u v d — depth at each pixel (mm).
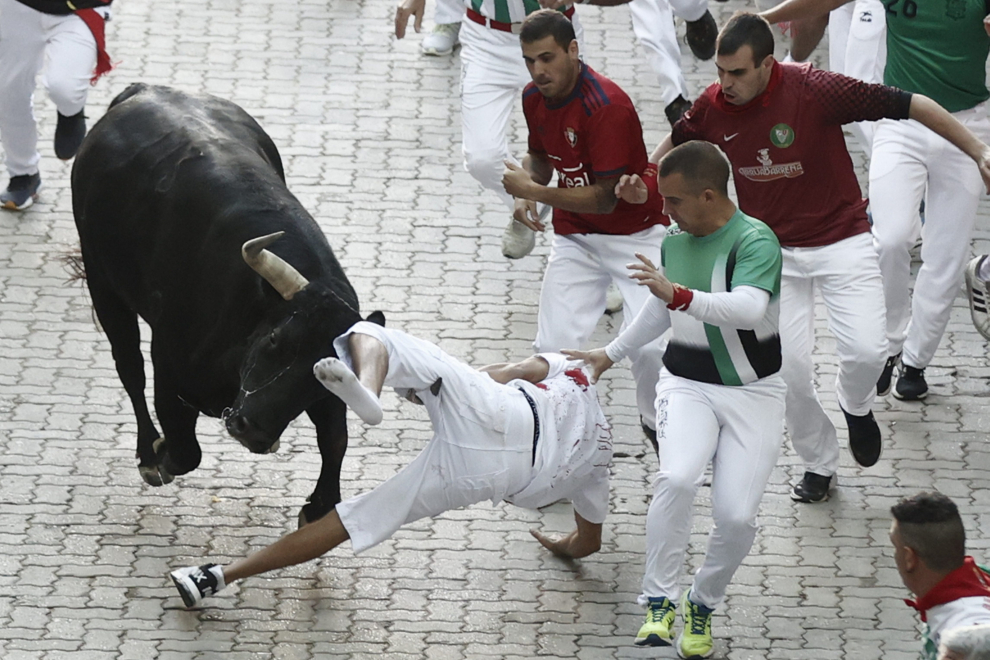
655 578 19375
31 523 21891
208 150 20594
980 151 20422
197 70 34656
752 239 18109
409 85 34688
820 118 20734
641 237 22203
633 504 23031
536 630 20203
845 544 22281
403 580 21141
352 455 23812
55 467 23203
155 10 37438
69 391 25078
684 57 36219
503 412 18594
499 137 26766
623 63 35875
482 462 18562
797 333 21844
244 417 18109
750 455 18828
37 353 25984
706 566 19109
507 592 20984
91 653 19344
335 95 34094
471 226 30047
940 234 24438
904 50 23969
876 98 20500
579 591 21078
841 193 21516
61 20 28453
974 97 23953
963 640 13234
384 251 29047
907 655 19891
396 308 27422
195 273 19844
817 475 23000
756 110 20750
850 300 21656
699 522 22719
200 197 19984
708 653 19516
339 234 29406
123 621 19984
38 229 29500
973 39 23422
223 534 21891
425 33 36812
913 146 24047
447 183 31328
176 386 20656
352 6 38125
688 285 18500
